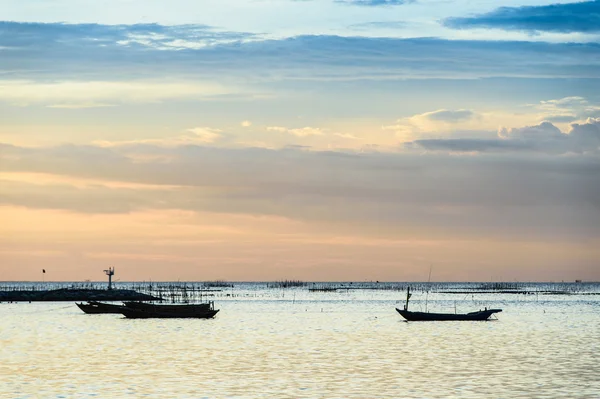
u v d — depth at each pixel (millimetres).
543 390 63625
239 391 62812
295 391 62906
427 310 191000
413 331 118000
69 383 66375
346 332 116250
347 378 69000
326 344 97688
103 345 96125
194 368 74875
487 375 70938
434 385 65688
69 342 99938
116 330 118625
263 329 121438
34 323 133375
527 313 169875
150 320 141250
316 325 131000
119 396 60688
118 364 77875
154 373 71688
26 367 75875
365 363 78625
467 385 65688
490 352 88625
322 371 73062
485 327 126000
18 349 91812
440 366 76625
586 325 130375
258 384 65812
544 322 138000
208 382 66812
